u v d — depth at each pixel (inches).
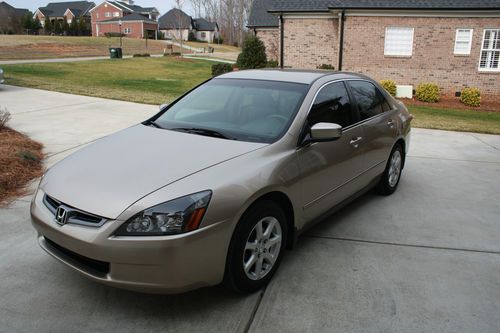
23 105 443.8
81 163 124.3
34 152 256.4
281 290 124.0
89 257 101.7
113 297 118.8
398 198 207.0
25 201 186.5
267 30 992.9
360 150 169.2
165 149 127.4
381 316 113.0
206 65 1251.8
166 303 116.5
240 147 127.5
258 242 119.8
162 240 98.4
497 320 112.4
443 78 730.8
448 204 199.6
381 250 150.8
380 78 750.5
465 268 139.6
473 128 417.1
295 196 131.4
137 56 1471.5
